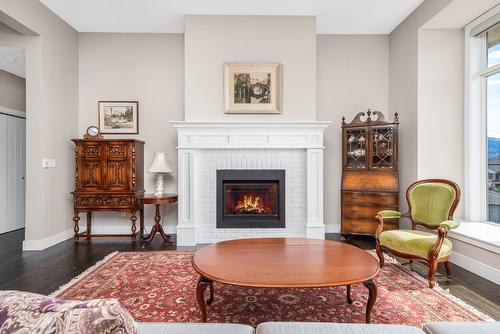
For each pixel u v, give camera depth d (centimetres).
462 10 301
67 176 384
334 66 418
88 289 226
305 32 367
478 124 324
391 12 357
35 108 335
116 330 60
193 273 259
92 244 357
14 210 469
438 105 342
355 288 226
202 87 365
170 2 335
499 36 302
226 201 375
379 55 418
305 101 368
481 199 323
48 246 346
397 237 256
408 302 204
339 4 340
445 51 341
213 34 365
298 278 159
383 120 364
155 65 414
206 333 95
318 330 97
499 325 102
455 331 98
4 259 300
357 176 373
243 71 366
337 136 417
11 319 62
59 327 60
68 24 385
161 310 193
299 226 369
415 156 349
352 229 371
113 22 381
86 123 412
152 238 358
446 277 252
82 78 411
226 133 358
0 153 446
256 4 340
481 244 253
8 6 289
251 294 215
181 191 357
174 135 415
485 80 320
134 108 412
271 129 359
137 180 385
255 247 218
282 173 368
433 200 278
